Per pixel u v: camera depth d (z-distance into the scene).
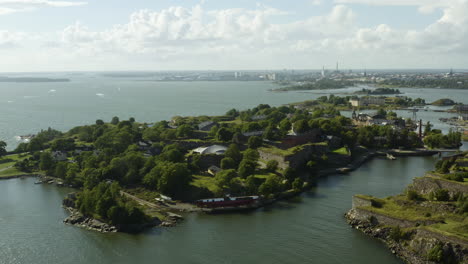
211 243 184.62
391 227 184.38
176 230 198.25
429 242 162.75
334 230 195.38
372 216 195.25
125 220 199.88
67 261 171.88
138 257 174.00
